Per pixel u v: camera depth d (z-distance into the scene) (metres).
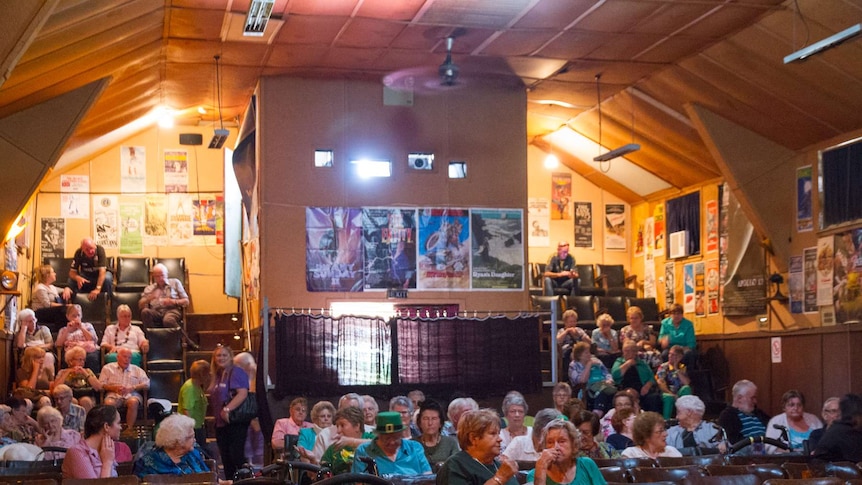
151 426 12.83
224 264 15.93
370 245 14.04
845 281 13.52
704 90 14.16
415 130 14.43
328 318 12.30
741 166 14.63
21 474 6.67
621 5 11.54
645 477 6.88
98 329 15.76
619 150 14.43
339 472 6.86
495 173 14.62
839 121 13.45
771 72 12.98
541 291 18.42
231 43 12.56
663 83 14.48
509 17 11.89
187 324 17.22
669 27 12.29
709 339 16.52
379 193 14.20
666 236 18.34
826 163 13.98
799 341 14.31
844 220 13.60
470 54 13.34
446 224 14.33
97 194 17.66
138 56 12.52
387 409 12.45
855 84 12.41
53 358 13.57
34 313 15.07
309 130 14.09
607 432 11.08
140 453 7.34
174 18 11.59
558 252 18.25
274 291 13.66
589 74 14.33
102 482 6.11
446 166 14.45
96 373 14.45
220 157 18.06
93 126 14.94
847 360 13.35
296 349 12.12
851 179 13.51
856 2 10.81
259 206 13.88
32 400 12.47
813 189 14.29
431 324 12.73
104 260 16.62
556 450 5.89
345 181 14.11
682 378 14.26
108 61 12.03
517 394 9.42
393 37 12.55
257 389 12.06
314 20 11.88
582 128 17.36
